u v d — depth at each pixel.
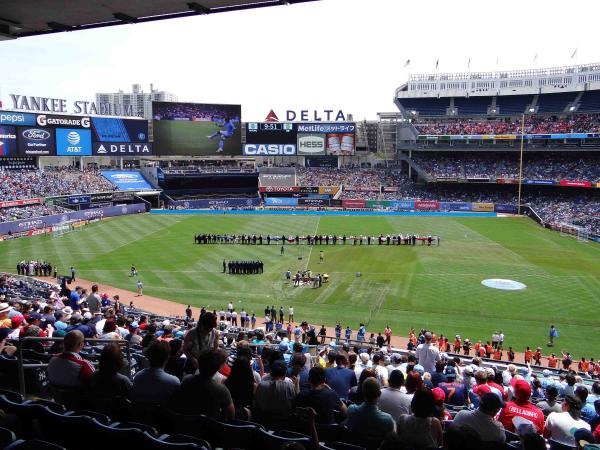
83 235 79.38
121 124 112.19
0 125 93.25
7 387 12.02
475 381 16.69
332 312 44.19
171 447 7.34
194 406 8.57
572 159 110.31
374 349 28.17
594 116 111.25
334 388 12.75
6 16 16.42
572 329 40.09
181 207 113.56
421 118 128.12
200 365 8.70
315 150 125.44
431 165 120.44
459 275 56.19
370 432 8.88
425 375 14.59
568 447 10.21
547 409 13.20
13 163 101.12
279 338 31.42
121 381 9.60
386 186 121.75
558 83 126.44
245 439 8.29
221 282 53.22
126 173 115.75
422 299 47.59
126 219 97.50
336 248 70.88
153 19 16.66
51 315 20.64
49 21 16.89
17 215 82.50
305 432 9.50
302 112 126.31
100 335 16.94
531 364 32.84
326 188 119.81
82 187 102.38
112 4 15.35
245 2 15.20
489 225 92.69
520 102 122.50
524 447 7.46
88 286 50.88
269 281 53.78
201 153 120.06
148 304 45.72
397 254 66.94
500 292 49.59
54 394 10.20
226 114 120.69
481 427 8.86
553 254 67.31
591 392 18.84
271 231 84.50
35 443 6.99
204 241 73.62
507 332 39.56
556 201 103.94
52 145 101.69
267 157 136.50
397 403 10.30
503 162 116.38
